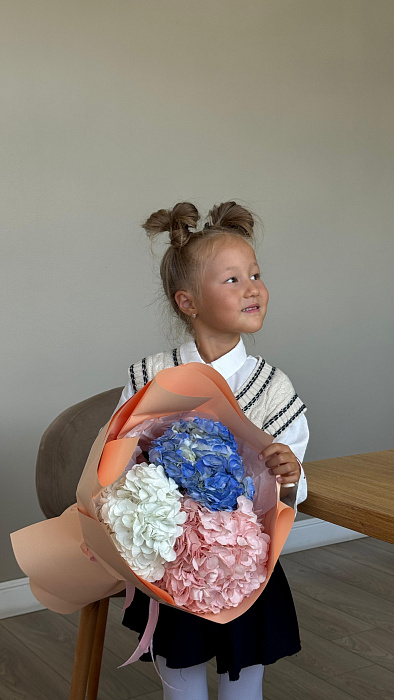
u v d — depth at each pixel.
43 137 2.55
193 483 0.93
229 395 1.00
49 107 2.55
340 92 3.23
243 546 0.92
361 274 3.35
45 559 1.02
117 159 2.69
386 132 3.38
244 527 0.93
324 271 3.23
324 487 1.19
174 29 2.79
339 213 3.26
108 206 2.69
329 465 1.37
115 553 0.90
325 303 3.24
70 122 2.59
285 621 1.27
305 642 2.28
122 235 2.72
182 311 1.35
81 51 2.60
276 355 3.11
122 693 2.00
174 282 1.35
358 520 1.07
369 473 1.29
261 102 3.01
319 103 3.17
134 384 1.37
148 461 1.02
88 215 2.65
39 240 2.56
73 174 2.61
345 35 3.22
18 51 2.49
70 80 2.58
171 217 1.35
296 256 3.14
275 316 3.10
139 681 2.07
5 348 2.53
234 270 1.26
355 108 3.28
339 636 2.32
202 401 1.00
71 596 1.07
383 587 2.73
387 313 3.45
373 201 3.36
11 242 2.52
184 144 2.84
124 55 2.69
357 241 3.32
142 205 2.76
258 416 1.27
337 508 1.11
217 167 2.92
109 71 2.66
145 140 2.75
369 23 3.29
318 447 3.26
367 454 1.47
